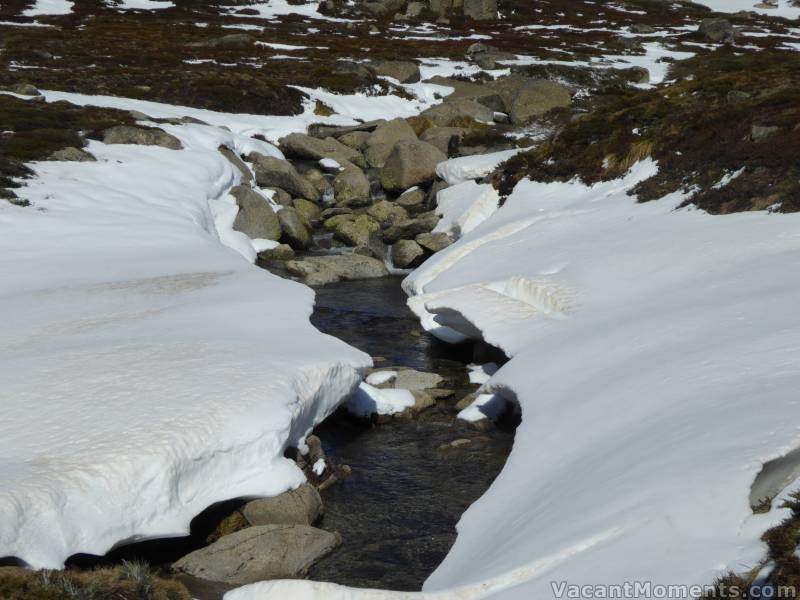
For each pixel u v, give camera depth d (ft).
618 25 321.11
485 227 107.96
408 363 77.36
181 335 57.77
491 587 31.48
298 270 108.17
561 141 120.57
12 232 88.84
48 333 58.65
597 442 42.16
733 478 31.17
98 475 38.24
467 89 204.33
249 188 125.49
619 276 71.67
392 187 139.95
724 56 239.09
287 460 46.60
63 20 265.34
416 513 48.67
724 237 72.49
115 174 114.42
